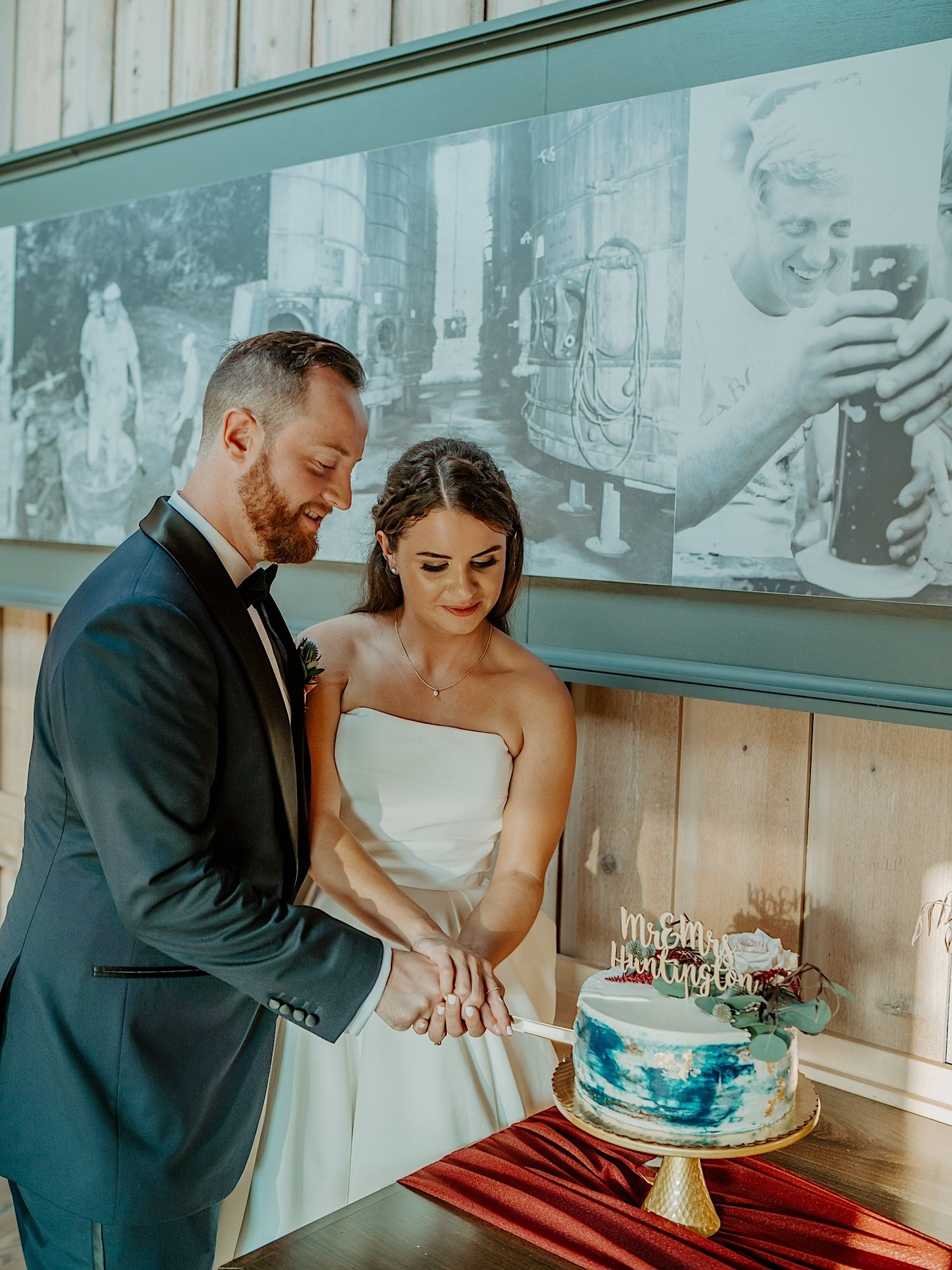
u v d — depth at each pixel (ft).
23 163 9.54
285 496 4.57
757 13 5.87
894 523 5.61
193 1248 4.74
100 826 4.15
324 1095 5.62
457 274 7.06
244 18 8.60
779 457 5.93
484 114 6.93
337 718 6.01
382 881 5.53
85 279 9.07
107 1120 4.36
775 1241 4.41
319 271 7.73
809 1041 6.54
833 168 5.65
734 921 6.85
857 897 6.42
